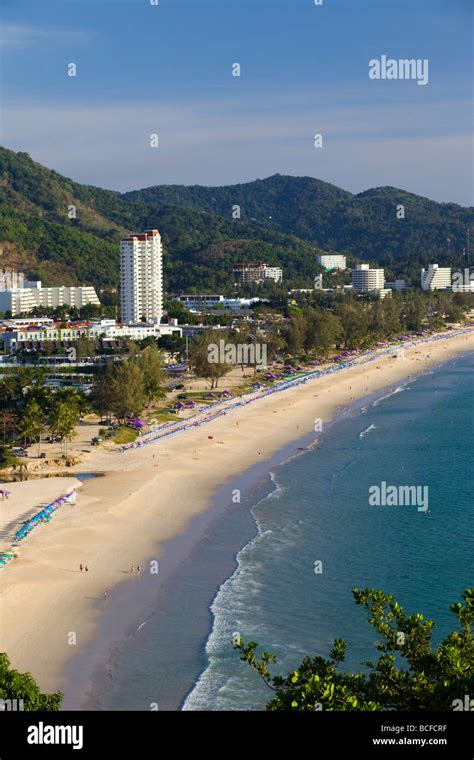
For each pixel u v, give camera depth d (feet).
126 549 364.99
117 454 539.70
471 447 548.72
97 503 428.97
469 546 359.25
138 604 310.04
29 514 405.59
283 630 287.69
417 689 143.23
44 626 292.20
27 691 196.85
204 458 530.27
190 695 247.50
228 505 429.79
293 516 409.49
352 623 290.97
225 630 288.51
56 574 335.06
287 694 143.13
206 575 336.08
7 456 511.81
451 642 148.66
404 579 325.42
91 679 258.57
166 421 644.27
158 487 462.60
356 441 575.79
